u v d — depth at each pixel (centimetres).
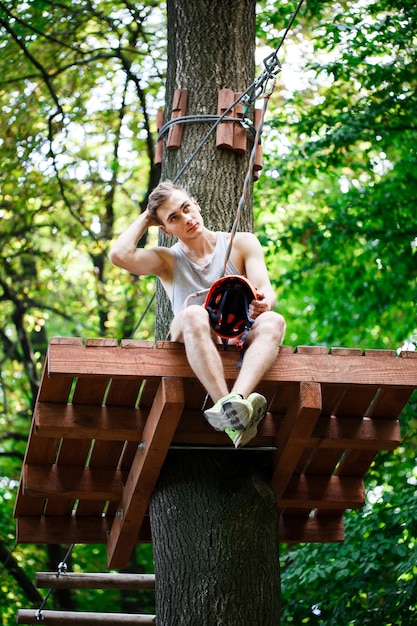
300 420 504
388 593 901
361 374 504
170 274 532
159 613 529
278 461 538
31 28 1077
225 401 455
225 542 523
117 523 585
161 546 534
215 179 626
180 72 664
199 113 645
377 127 1087
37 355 1490
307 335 1349
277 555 537
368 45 1073
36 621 673
